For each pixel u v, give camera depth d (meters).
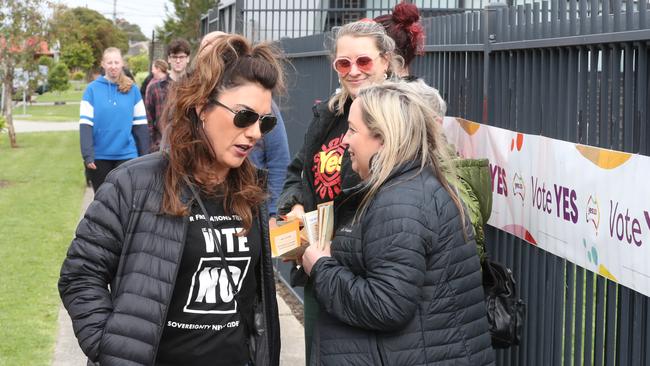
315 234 3.24
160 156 2.72
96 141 8.50
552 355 3.69
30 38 22.77
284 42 8.16
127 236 2.63
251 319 2.89
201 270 2.70
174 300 2.68
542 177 3.65
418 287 2.87
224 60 2.67
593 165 3.22
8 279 7.82
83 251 2.64
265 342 2.89
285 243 3.37
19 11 22.25
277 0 9.17
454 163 3.28
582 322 3.43
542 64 3.74
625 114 3.12
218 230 2.73
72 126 33.34
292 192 4.25
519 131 3.97
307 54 7.09
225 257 2.73
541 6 3.76
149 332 2.58
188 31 36.38
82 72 80.75
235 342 2.79
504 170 4.07
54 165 18.94
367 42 3.77
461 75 4.69
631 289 3.03
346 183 3.63
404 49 3.98
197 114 2.69
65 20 23.52
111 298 2.67
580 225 3.33
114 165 8.61
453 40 4.81
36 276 7.97
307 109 7.22
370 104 3.02
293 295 7.38
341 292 2.97
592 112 3.36
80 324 2.61
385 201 2.91
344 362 3.01
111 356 2.56
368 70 3.79
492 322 3.50
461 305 2.98
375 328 2.90
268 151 5.11
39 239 9.84
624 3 3.30
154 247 2.62
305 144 4.02
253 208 2.84
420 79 3.93
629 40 3.04
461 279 2.98
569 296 3.53
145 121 8.72
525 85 3.89
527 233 3.84
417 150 2.99
